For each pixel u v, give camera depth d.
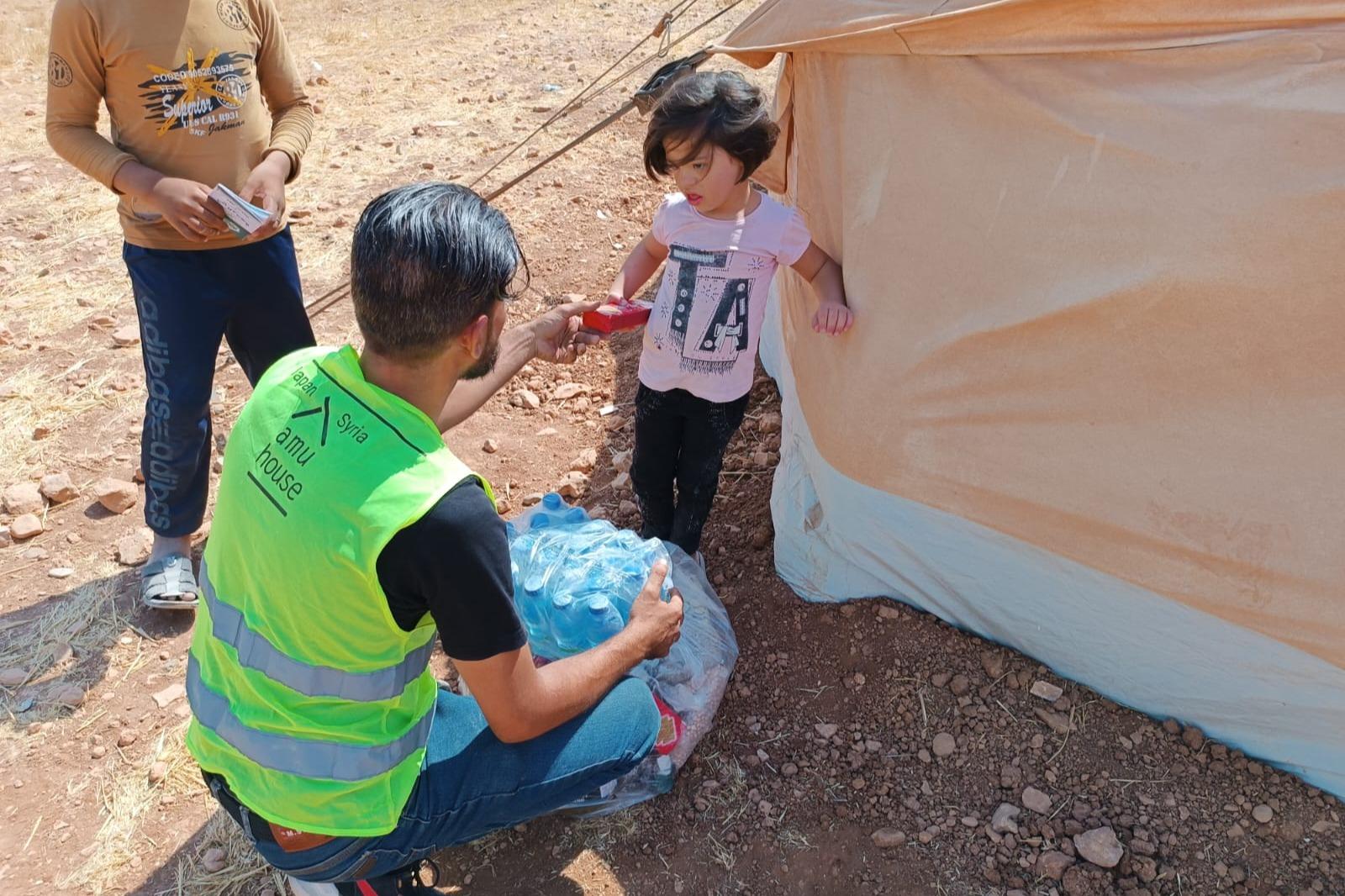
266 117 3.11
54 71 2.77
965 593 2.69
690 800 2.54
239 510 1.75
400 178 6.29
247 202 2.90
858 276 2.57
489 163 6.42
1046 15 2.09
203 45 2.82
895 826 2.42
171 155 2.87
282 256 3.13
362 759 1.80
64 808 2.65
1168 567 2.28
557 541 2.63
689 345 2.66
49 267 5.39
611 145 6.62
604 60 8.41
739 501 3.45
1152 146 1.99
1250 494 2.11
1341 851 2.24
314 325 4.82
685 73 3.07
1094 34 2.04
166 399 3.05
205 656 1.92
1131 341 2.13
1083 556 2.41
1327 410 1.97
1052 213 2.17
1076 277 2.16
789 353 3.25
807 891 2.32
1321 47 1.80
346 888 2.10
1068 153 2.13
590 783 2.17
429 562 1.63
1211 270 1.96
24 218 5.91
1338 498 2.01
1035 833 2.35
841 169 2.63
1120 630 2.44
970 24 2.20
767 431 3.74
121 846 2.54
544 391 4.31
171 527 3.23
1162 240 2.01
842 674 2.76
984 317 2.33
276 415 1.77
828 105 2.66
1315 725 2.28
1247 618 2.22
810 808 2.48
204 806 2.64
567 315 2.63
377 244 1.60
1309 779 2.35
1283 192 1.85
